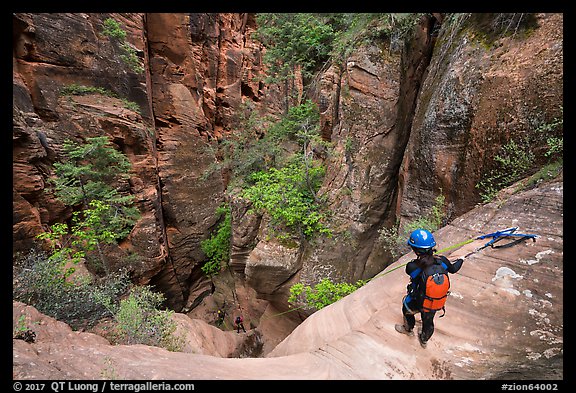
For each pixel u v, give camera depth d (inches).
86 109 369.4
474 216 205.5
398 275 182.9
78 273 284.4
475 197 238.2
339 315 178.4
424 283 101.1
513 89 214.8
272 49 551.8
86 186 336.8
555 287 132.6
